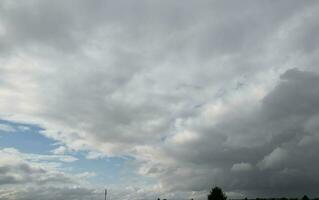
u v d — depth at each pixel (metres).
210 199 72.69
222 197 72.44
